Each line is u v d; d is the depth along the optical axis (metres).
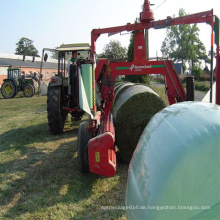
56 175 3.54
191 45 43.75
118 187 3.15
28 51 77.75
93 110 3.50
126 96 3.89
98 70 4.41
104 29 4.38
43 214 2.62
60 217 2.55
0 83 27.25
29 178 3.47
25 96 16.44
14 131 6.34
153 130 1.56
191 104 1.63
